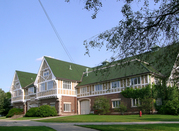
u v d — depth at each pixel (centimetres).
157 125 1391
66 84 3594
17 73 4738
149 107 2552
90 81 3578
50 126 1595
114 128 1330
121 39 1027
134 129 1257
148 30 1036
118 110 2883
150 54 1050
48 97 3550
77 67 4297
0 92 4922
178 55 1030
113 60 1052
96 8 1005
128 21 1015
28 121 2366
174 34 1016
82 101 3669
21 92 4472
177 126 1323
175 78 1159
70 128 1441
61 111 3391
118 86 3056
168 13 1012
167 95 2527
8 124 1942
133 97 2795
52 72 3522
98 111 3105
